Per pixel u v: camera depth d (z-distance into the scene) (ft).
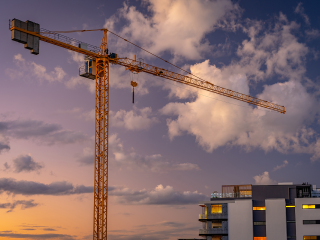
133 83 574.15
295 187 433.07
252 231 420.36
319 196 449.06
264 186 440.45
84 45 527.40
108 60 546.67
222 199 450.71
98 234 497.05
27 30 457.68
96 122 531.09
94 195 510.58
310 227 407.03
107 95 539.29
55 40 492.54
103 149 521.24
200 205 450.30
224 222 428.56
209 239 430.61
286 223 416.46
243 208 427.74
